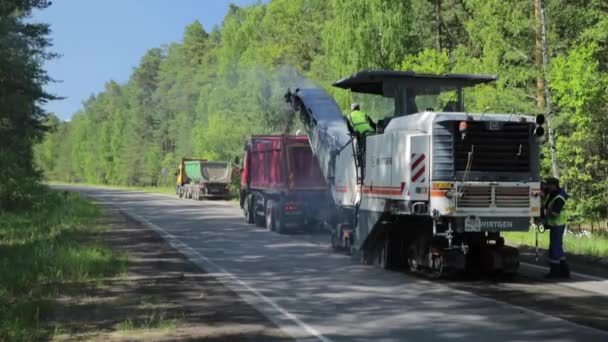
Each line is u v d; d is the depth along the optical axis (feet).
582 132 65.31
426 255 40.93
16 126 106.32
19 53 95.04
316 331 27.14
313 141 61.77
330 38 126.93
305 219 69.67
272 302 33.30
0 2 84.64
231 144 167.53
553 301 33.30
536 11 79.25
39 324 28.37
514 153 38.96
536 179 39.19
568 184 72.79
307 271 43.78
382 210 42.88
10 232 67.56
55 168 524.52
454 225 38.60
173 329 27.40
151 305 32.48
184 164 186.60
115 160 372.79
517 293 35.60
